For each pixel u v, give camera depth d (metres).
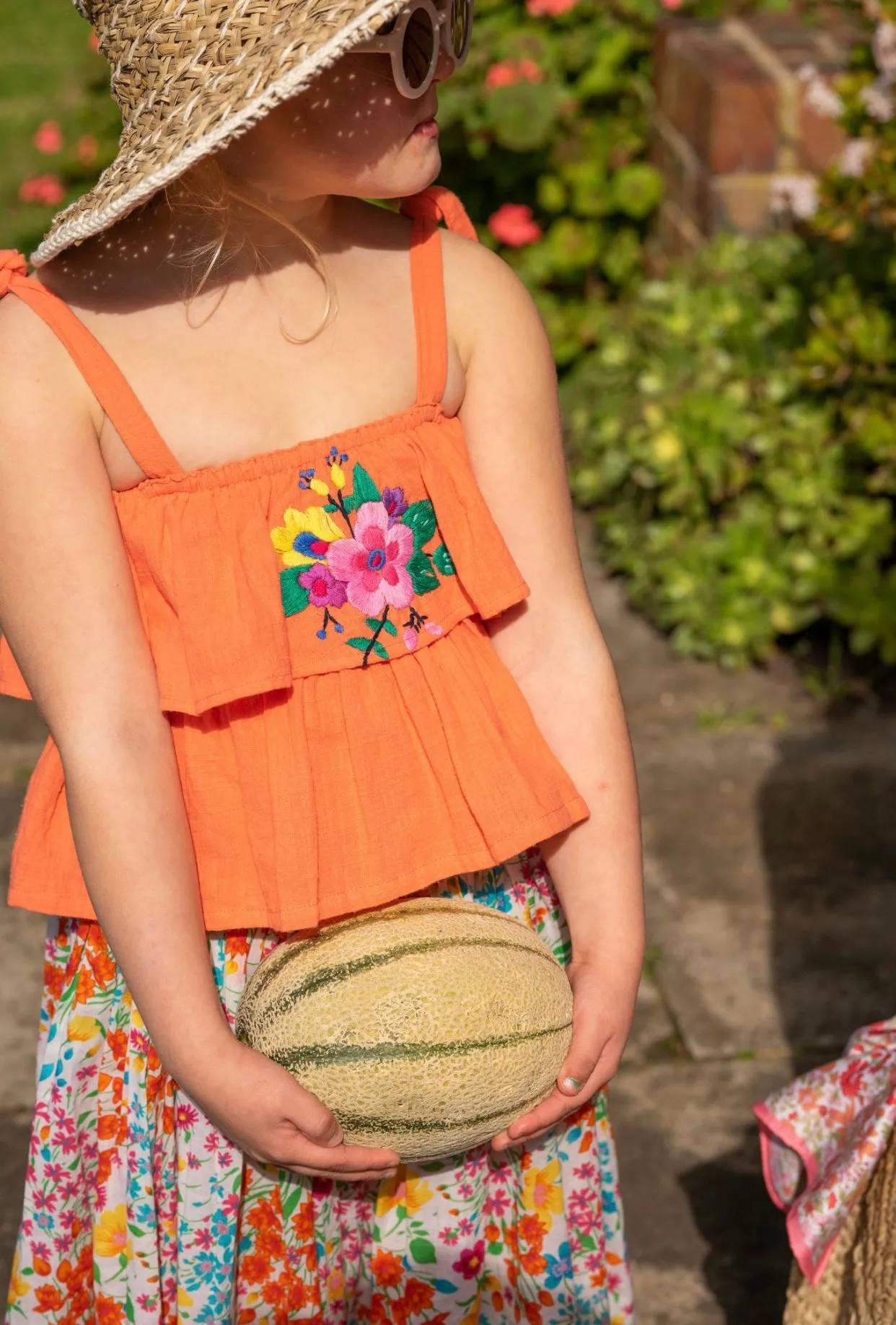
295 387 1.71
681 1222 2.93
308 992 1.63
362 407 1.75
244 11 1.52
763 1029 3.37
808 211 4.88
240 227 1.69
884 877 3.81
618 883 1.88
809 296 4.93
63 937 1.88
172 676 1.67
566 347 6.02
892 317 4.73
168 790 1.65
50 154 8.20
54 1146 1.88
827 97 4.58
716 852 3.90
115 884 1.62
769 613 4.64
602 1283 2.10
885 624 4.48
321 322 1.73
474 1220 1.96
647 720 4.43
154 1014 1.62
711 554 4.71
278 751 1.72
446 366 1.81
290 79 1.46
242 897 1.73
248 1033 1.68
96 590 1.62
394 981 1.62
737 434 4.77
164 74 1.56
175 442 1.66
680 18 5.98
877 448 4.50
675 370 4.97
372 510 1.73
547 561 1.90
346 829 1.73
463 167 6.16
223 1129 1.65
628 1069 3.28
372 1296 2.01
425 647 1.79
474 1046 1.62
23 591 1.62
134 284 1.69
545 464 1.90
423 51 1.58
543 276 6.12
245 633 1.66
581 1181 2.02
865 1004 3.42
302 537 1.70
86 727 1.61
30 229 7.39
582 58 5.99
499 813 1.79
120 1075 1.85
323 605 1.72
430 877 1.76
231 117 1.48
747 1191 2.99
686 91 5.54
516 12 6.10
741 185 5.29
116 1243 1.89
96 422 1.65
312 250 1.69
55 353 1.62
